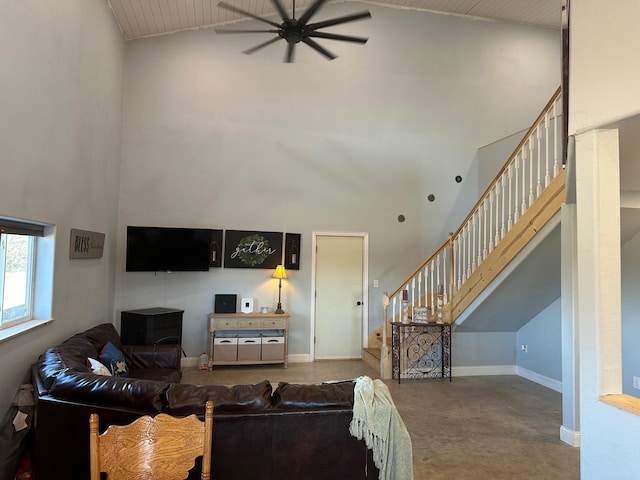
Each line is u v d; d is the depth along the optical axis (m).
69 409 2.10
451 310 5.21
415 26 6.63
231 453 2.02
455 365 5.48
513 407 4.26
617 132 2.02
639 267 3.79
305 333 6.16
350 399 2.18
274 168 6.13
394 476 2.12
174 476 1.49
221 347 5.56
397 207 6.48
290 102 6.21
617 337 1.99
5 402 2.54
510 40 6.94
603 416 1.91
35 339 2.99
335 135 6.32
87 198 4.13
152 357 4.24
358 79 6.42
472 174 6.73
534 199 4.16
